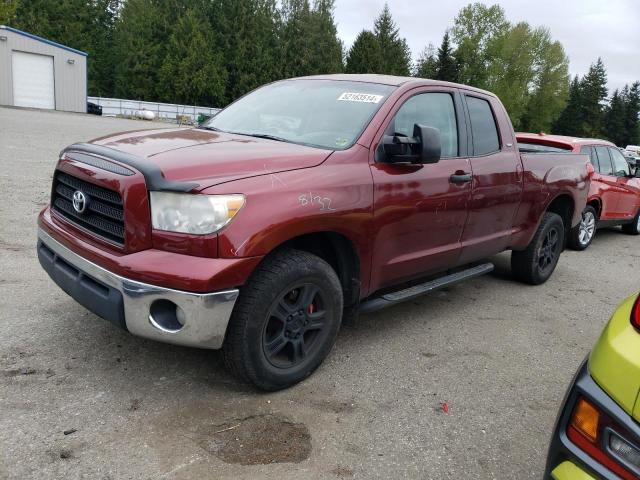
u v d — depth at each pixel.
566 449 1.90
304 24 66.75
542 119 81.31
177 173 2.89
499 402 3.50
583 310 5.56
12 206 7.25
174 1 62.59
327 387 3.46
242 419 3.02
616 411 1.79
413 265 4.10
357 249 3.55
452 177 4.28
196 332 2.83
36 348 3.57
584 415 1.88
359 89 4.18
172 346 3.78
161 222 2.85
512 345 4.45
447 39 74.50
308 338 3.46
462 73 79.50
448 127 4.48
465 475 2.75
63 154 3.55
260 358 3.13
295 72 67.06
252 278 3.05
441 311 5.11
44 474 2.46
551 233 6.14
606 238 10.53
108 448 2.67
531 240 5.83
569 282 6.66
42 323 3.93
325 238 3.56
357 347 4.11
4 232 6.07
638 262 8.41
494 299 5.63
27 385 3.14
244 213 2.89
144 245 2.88
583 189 6.34
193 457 2.67
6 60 32.22
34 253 5.46
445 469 2.78
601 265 7.93
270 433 2.92
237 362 3.09
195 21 60.84
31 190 8.30
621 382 1.80
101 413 2.95
